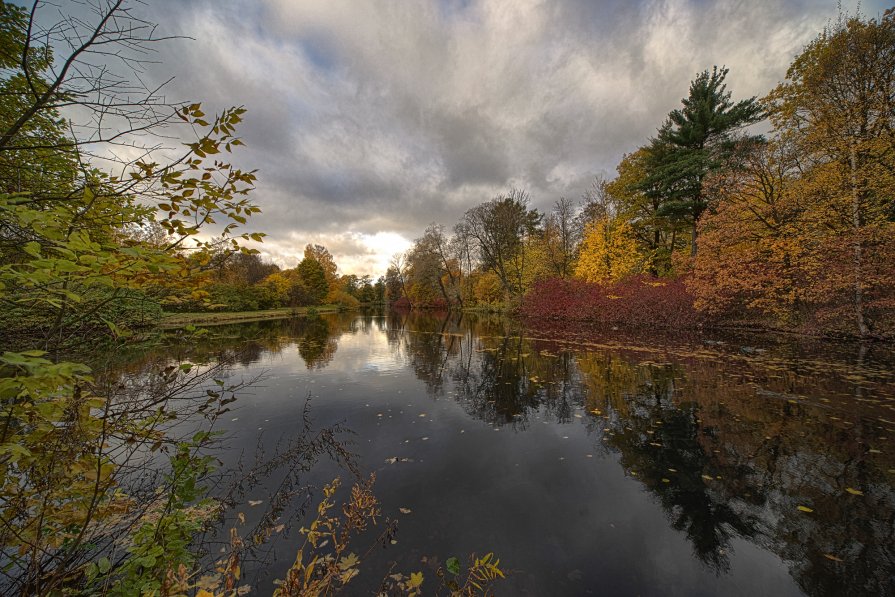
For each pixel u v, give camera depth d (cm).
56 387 146
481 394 764
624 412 626
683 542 315
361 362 1135
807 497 368
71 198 195
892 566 281
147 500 296
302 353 1303
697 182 1841
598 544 312
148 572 213
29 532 184
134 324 254
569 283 2486
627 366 971
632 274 2142
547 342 1480
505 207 3297
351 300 5838
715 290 1509
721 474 418
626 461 456
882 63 1097
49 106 171
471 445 512
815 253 1253
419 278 4412
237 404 696
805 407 606
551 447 502
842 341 1226
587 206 2708
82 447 185
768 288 1389
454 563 214
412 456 477
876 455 440
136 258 175
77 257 147
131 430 228
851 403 619
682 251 2161
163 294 235
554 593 260
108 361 225
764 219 1391
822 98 1236
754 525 333
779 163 1368
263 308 3544
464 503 371
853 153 1152
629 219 2389
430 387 826
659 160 2086
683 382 790
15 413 162
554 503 371
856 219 1163
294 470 431
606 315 2136
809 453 452
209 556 286
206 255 222
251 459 461
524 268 3184
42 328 212
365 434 553
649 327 1866
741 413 592
